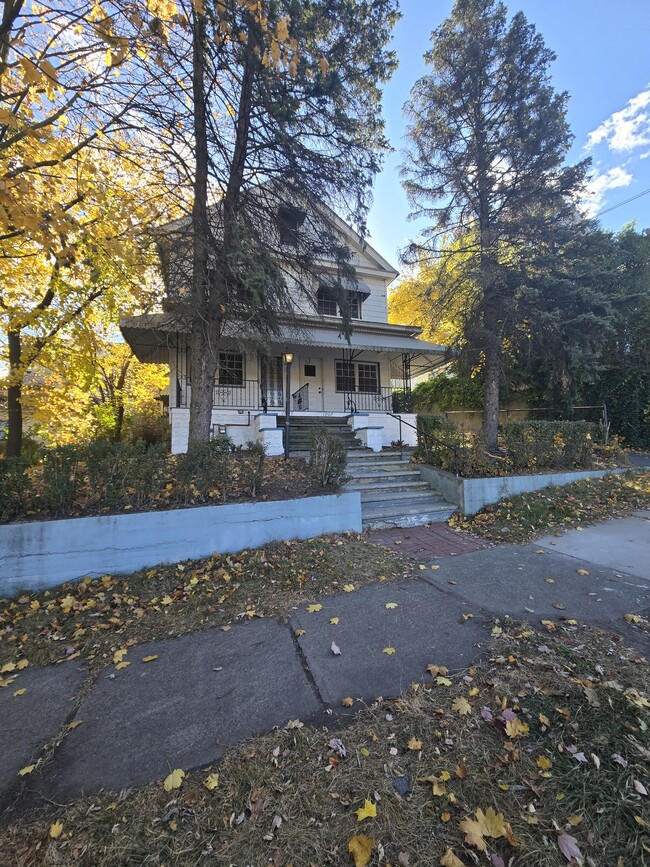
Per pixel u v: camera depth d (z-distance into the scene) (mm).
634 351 13141
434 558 4930
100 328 11844
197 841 1590
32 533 4176
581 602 3518
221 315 6715
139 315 8867
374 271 15078
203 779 1876
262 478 5598
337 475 6148
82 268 8000
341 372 14141
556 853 1490
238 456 6168
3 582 4070
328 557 4777
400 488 7539
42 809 1752
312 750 2014
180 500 5062
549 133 8875
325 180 6965
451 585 4055
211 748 2068
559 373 9719
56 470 4574
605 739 1976
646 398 13008
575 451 8625
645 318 12508
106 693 2598
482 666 2643
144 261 6586
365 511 6539
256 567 4520
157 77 5316
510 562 4672
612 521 6148
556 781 1774
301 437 10094
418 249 10141
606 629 3025
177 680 2699
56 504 4488
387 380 14742
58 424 12438
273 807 1718
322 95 6520
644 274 12406
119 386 17359
